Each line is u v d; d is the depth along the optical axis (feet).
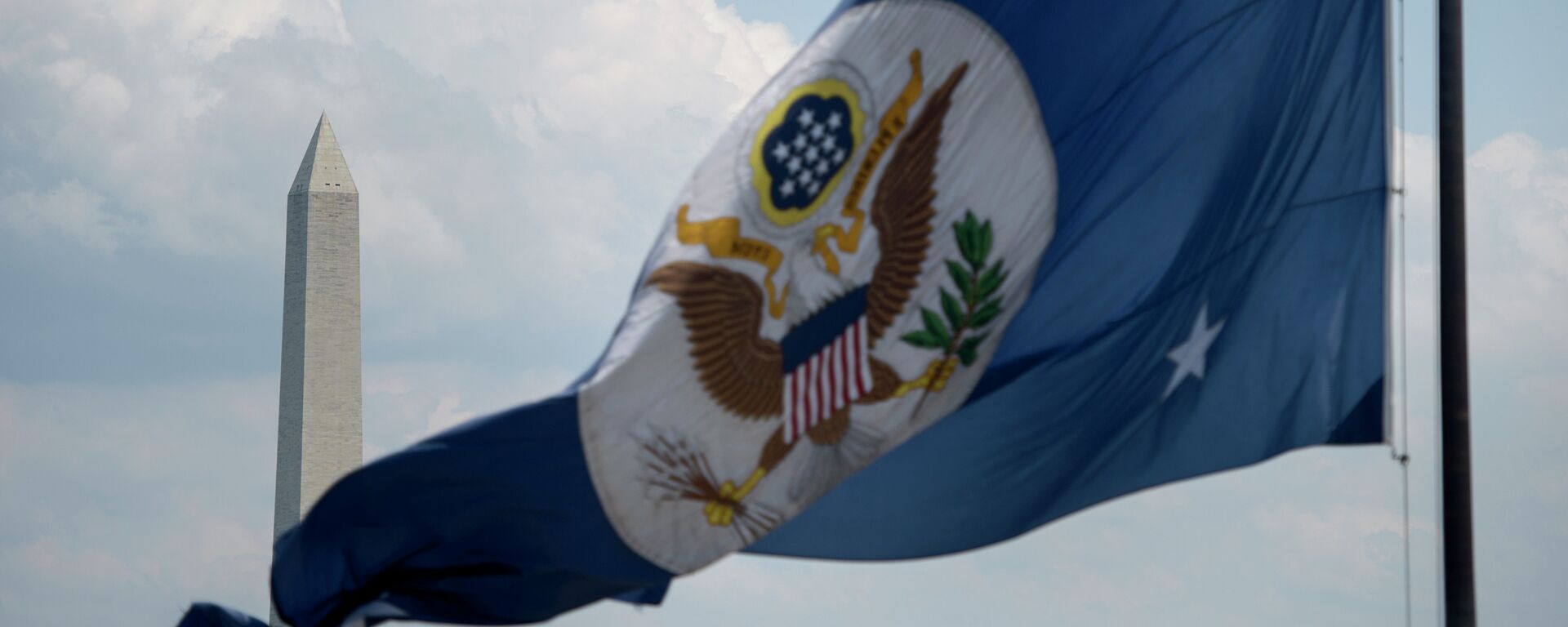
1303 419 47.83
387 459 45.06
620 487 45.83
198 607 48.75
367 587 45.39
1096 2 48.08
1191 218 48.14
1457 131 46.26
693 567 46.03
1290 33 48.34
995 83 47.67
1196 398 47.85
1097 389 47.67
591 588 45.93
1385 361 47.55
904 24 47.39
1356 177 48.03
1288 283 48.14
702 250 46.68
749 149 47.11
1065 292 47.78
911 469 47.55
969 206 47.52
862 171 47.16
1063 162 47.70
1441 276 46.01
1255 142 48.29
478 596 45.75
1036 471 47.55
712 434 46.24
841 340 46.85
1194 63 48.21
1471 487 45.60
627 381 45.98
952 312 47.32
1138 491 47.73
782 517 46.50
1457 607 45.27
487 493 45.21
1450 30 46.44
